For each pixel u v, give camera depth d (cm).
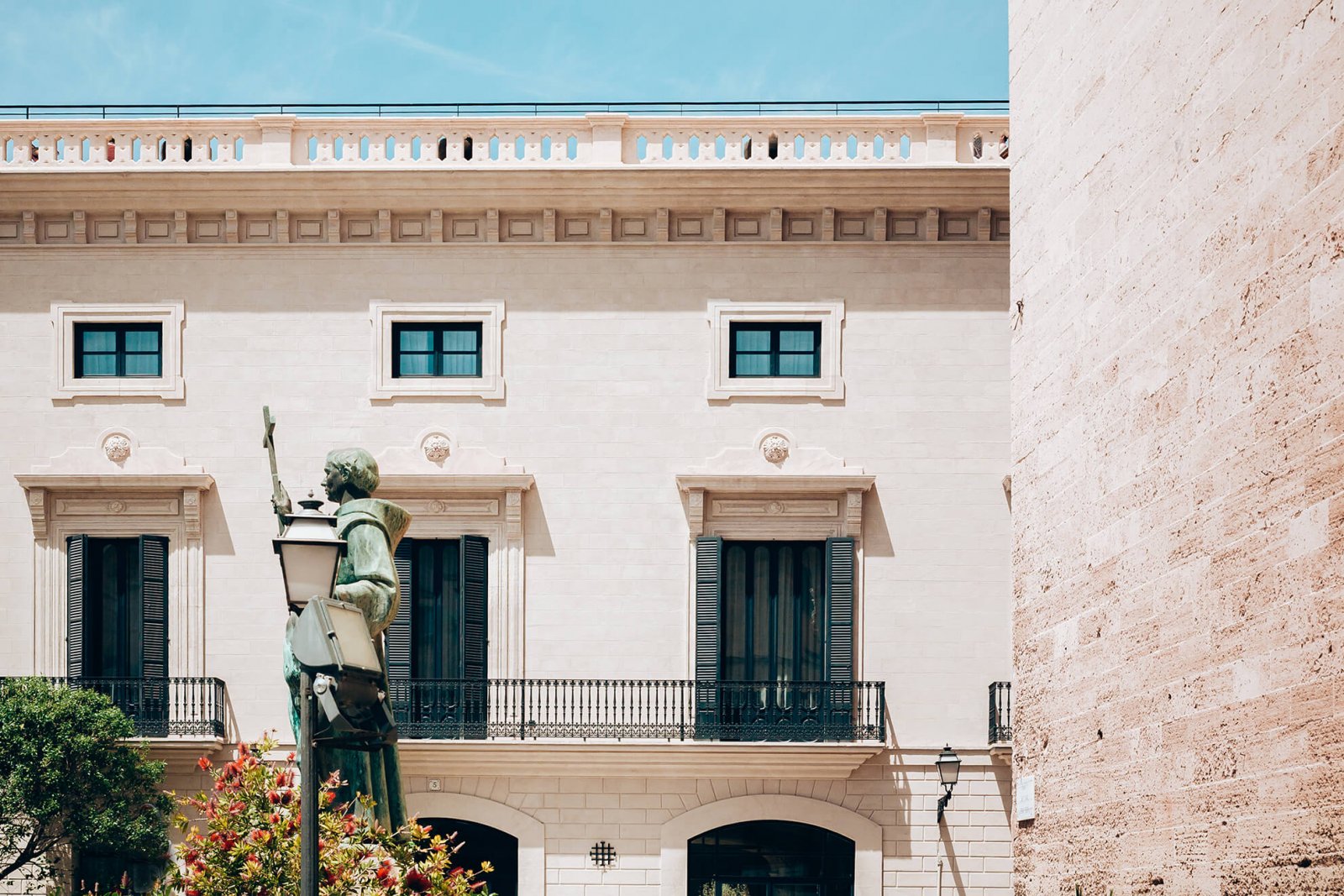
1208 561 1180
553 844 2912
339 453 1841
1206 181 1195
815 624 2989
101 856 2869
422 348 3050
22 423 3027
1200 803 1184
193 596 2972
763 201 3009
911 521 2978
